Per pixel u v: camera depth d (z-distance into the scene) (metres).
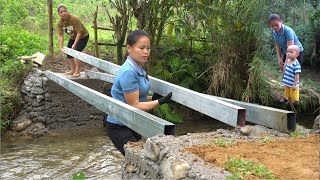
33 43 10.46
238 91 8.68
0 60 8.82
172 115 8.89
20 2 13.09
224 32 8.46
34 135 7.81
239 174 2.16
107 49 10.22
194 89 9.16
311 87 9.18
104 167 5.95
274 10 8.27
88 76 7.98
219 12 8.30
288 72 6.55
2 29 10.40
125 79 3.65
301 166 2.31
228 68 8.59
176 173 2.30
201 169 2.26
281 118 3.06
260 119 3.27
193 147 2.66
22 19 12.15
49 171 5.79
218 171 2.23
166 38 9.51
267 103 8.34
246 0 8.09
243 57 8.70
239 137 2.98
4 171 5.78
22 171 5.79
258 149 2.67
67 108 8.30
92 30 12.49
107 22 13.76
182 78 9.16
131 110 3.13
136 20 9.17
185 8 8.40
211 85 8.67
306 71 11.02
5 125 7.70
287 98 6.72
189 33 8.97
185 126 8.66
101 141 7.50
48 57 9.45
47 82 8.15
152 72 8.84
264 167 2.25
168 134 2.77
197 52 9.46
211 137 2.96
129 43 3.74
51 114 8.20
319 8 9.98
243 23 8.31
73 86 5.14
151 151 2.65
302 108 8.69
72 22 7.59
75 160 6.32
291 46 6.40
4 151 6.82
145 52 3.72
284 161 2.41
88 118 8.48
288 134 3.08
